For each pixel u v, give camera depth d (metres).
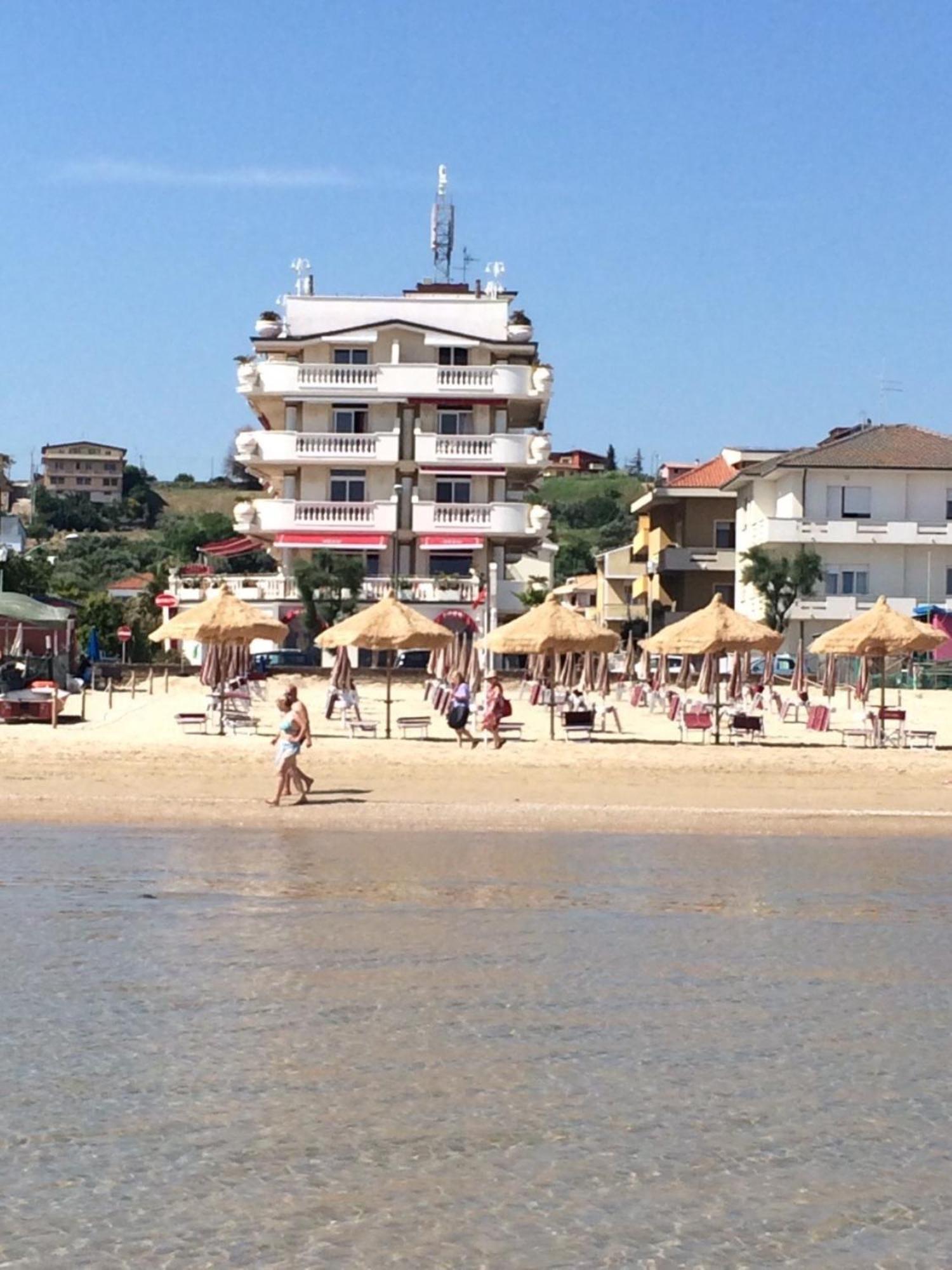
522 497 87.00
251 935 19.16
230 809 29.72
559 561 153.75
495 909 21.16
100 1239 10.29
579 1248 10.32
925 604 84.31
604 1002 16.38
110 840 26.33
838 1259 10.27
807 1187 11.42
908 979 17.66
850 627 41.47
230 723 43.03
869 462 86.12
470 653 53.22
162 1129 12.28
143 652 81.38
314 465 79.69
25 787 31.56
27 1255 10.03
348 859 24.91
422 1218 10.73
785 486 87.12
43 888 21.92
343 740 40.12
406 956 18.20
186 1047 14.41
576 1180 11.45
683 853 26.39
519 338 82.00
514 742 40.53
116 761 34.88
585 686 53.06
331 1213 10.77
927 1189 11.43
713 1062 14.36
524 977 17.33
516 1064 14.15
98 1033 14.82
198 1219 10.62
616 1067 14.14
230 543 95.88
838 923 20.83
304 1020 15.40
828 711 45.94
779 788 34.16
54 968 17.25
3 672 46.66
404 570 80.12
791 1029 15.51
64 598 77.81
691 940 19.53
